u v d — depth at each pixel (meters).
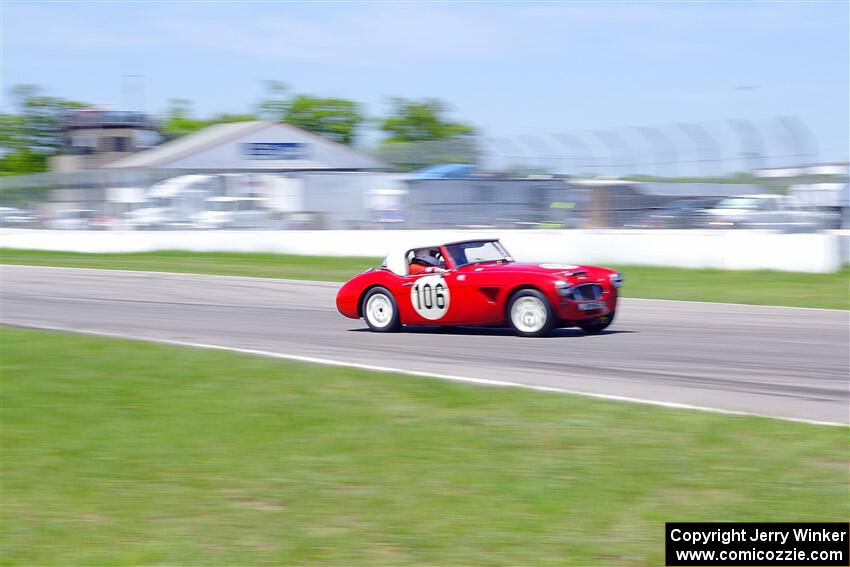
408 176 110.75
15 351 41.72
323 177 116.44
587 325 44.06
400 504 19.81
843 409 27.38
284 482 21.55
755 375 33.34
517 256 95.06
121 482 22.19
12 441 26.22
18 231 139.88
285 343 44.31
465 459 22.73
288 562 17.12
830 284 70.81
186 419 27.78
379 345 42.69
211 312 59.34
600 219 93.75
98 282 80.94
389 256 47.84
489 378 33.34
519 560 16.83
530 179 99.00
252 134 197.88
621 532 17.89
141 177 125.94
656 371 34.44
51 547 18.44
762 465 21.36
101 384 33.53
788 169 82.00
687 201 87.56
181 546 18.09
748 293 66.56
